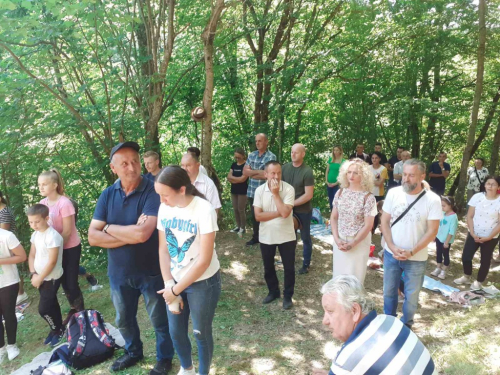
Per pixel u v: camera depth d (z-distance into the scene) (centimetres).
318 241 702
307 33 980
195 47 876
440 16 942
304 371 322
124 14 597
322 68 992
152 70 752
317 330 402
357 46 990
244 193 701
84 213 703
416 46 1012
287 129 1251
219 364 332
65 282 429
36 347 419
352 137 1215
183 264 257
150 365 327
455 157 1559
